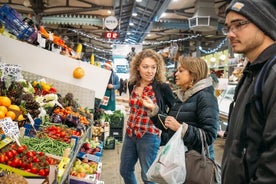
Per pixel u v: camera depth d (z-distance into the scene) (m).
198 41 16.58
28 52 4.63
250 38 1.32
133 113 3.29
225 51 10.53
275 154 1.09
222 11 11.91
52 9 11.72
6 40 4.47
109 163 5.91
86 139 3.95
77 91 5.01
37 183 1.62
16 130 2.25
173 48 15.18
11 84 3.02
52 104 3.65
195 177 2.20
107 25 11.13
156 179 2.22
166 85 3.26
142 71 3.22
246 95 1.33
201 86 2.45
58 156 2.29
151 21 13.29
